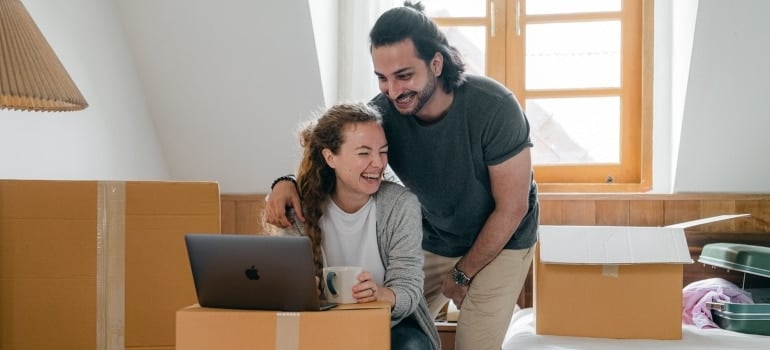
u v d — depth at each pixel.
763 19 2.75
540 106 3.36
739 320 2.53
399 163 2.09
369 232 1.84
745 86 2.90
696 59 2.88
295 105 3.07
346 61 3.23
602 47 3.31
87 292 1.81
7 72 1.60
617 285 2.43
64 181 1.82
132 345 1.82
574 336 2.45
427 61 1.88
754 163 3.08
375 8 3.20
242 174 3.29
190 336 1.47
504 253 2.16
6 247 1.81
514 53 3.32
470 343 2.21
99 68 2.72
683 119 3.02
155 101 3.10
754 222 3.14
